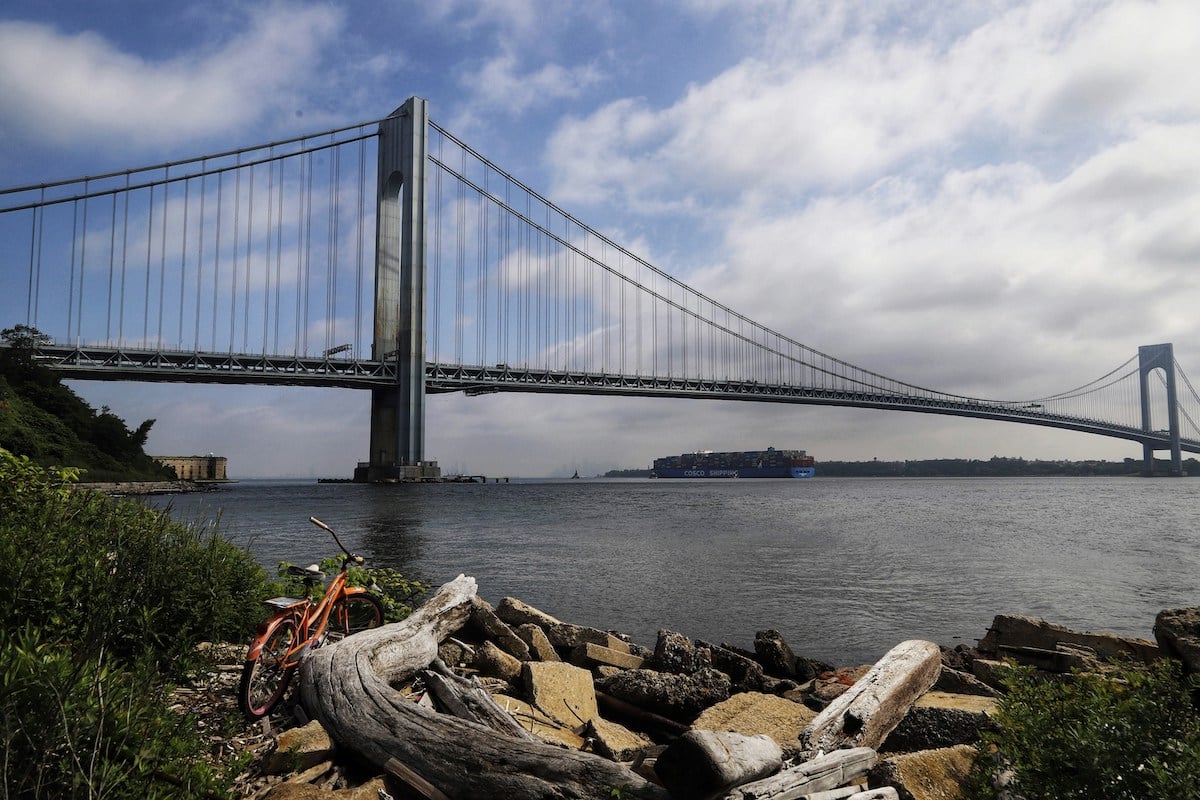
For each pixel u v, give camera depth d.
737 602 14.76
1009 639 8.54
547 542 27.33
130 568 5.45
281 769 4.26
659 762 3.37
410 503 57.62
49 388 75.31
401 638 5.93
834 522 39.91
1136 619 13.86
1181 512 49.75
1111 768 3.08
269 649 5.35
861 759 4.18
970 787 3.91
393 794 3.91
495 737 3.96
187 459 149.12
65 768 2.73
